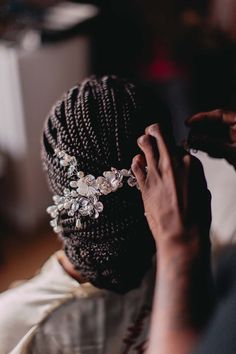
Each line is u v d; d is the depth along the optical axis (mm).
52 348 726
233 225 964
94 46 2215
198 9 2070
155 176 488
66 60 2113
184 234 457
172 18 2123
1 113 2051
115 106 642
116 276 690
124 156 636
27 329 720
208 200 483
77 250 683
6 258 2115
